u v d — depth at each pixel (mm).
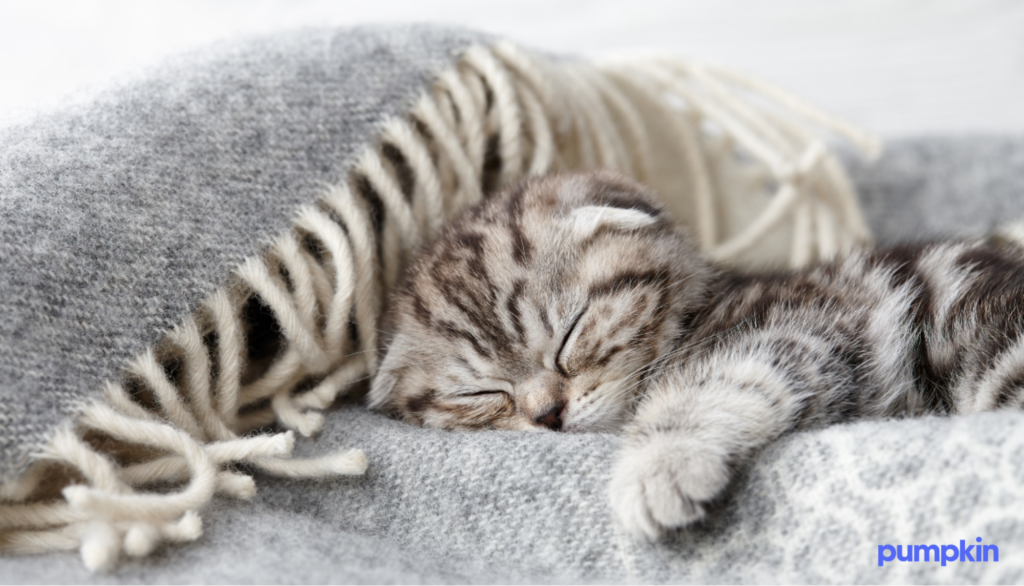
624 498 363
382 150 416
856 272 429
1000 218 514
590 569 364
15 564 351
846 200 497
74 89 404
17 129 380
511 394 423
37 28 530
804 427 385
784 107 518
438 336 425
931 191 529
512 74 441
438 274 426
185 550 354
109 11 534
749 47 600
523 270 419
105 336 369
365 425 396
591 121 463
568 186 435
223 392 389
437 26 441
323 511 381
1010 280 411
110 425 363
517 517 370
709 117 501
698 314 433
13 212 367
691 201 509
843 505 349
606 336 419
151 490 374
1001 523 336
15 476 354
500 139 441
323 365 402
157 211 380
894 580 341
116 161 380
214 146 391
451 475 375
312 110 405
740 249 482
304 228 397
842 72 594
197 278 381
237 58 409
